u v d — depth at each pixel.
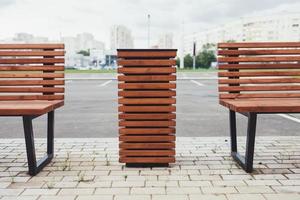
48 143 4.36
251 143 3.80
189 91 15.51
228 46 4.45
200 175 3.77
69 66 72.31
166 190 3.33
